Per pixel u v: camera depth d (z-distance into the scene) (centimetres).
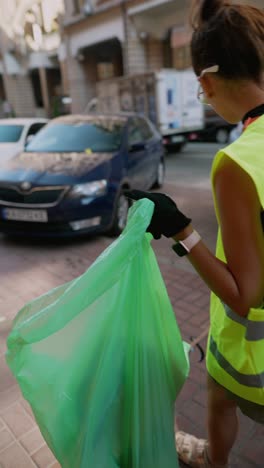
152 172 630
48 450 179
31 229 428
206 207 570
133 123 579
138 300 108
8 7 2622
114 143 502
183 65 1605
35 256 421
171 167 922
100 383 106
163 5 1491
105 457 111
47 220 415
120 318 107
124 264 100
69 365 103
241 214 85
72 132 527
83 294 94
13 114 2548
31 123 728
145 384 112
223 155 86
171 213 92
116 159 473
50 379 101
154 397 115
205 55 92
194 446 156
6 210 428
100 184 429
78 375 104
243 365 103
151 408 115
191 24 101
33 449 179
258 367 100
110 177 445
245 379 104
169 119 1133
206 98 102
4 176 439
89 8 1761
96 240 462
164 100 1114
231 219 86
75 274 370
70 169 438
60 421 102
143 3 1528
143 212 93
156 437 118
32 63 2692
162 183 716
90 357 105
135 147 519
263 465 167
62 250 436
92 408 105
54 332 93
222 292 91
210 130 1265
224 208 87
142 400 113
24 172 439
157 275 119
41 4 2483
